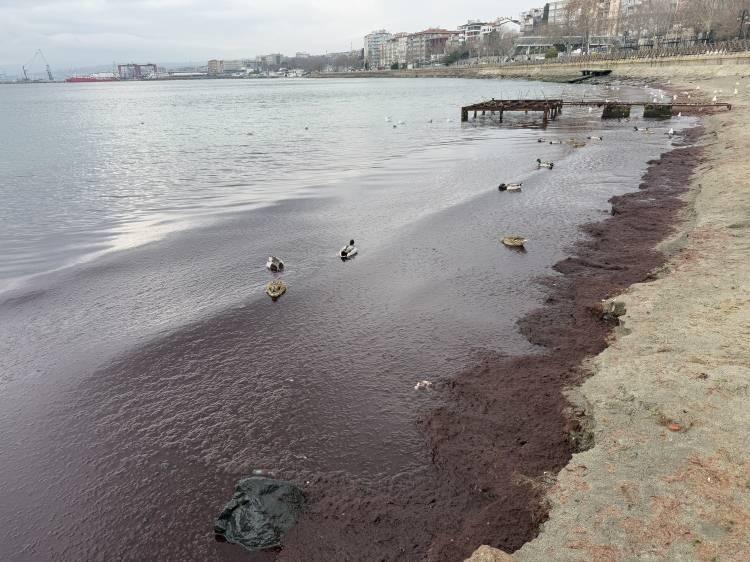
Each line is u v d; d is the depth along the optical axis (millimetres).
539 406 9711
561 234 19250
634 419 8016
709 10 120688
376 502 8016
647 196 23203
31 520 8141
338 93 137125
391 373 11422
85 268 17312
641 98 74500
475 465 8539
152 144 46062
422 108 81688
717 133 36500
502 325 13172
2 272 17219
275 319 13852
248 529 7586
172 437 9742
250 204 24734
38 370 11914
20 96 162375
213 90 187375
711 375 8641
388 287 15586
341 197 25672
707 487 6492
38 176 32125
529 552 6031
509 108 59031
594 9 171500
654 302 12016
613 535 6055
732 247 14883
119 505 8344
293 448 9367
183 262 17766
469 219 21406
